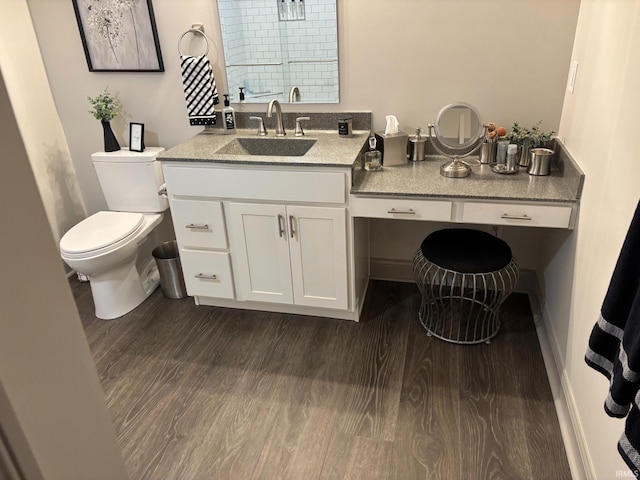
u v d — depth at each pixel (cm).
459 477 174
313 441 191
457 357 233
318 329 258
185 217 252
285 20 250
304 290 255
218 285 267
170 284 288
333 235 236
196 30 261
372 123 263
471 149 235
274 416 204
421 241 285
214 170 235
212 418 205
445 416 200
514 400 206
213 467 183
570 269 202
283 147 263
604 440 148
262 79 267
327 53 253
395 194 216
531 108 240
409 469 178
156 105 284
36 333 55
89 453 65
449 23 233
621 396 105
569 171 208
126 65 276
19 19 266
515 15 224
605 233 159
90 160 308
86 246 250
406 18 237
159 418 206
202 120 273
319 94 263
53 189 296
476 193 209
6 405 51
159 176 281
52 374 58
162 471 182
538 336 244
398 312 269
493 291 278
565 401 191
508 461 179
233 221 246
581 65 205
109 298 272
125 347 251
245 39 259
